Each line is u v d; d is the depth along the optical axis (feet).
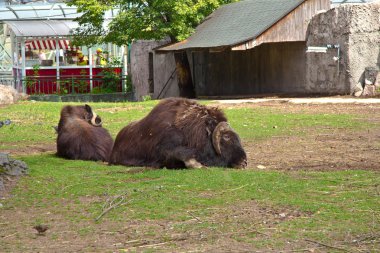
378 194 27.43
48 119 67.51
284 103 79.30
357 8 84.38
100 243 21.83
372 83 84.58
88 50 132.57
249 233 22.38
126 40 106.52
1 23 138.62
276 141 46.75
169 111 35.42
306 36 93.20
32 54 131.64
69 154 40.88
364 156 38.81
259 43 90.84
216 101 86.17
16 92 95.40
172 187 29.32
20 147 48.19
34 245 21.81
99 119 43.06
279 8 95.14
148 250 20.88
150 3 106.52
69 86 129.59
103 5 109.60
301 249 20.62
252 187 28.96
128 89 130.11
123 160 37.14
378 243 21.06
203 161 34.24
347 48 84.79
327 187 28.89
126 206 26.27
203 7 111.86
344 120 58.80
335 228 22.63
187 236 22.27
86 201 27.66
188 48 96.32
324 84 89.51
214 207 25.79
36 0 150.41
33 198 28.35
